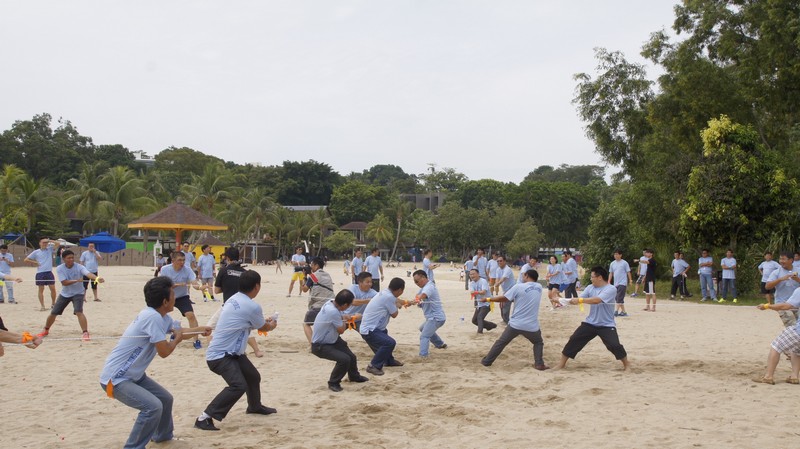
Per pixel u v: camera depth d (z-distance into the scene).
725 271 21.70
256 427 6.68
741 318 16.59
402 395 8.13
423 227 82.44
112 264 50.12
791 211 22.02
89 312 16.83
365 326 9.45
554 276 20.27
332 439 6.26
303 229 80.12
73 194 58.56
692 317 16.83
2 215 51.97
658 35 28.16
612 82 30.45
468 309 19.03
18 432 6.41
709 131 23.77
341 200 98.88
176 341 6.15
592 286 9.77
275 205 79.31
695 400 7.80
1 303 18.83
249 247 74.69
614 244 30.06
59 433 6.41
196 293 23.83
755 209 22.53
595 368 9.91
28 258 17.06
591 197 89.94
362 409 7.34
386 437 6.32
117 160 87.56
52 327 13.75
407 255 90.94
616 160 31.08
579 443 6.08
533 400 7.80
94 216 58.31
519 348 11.86
